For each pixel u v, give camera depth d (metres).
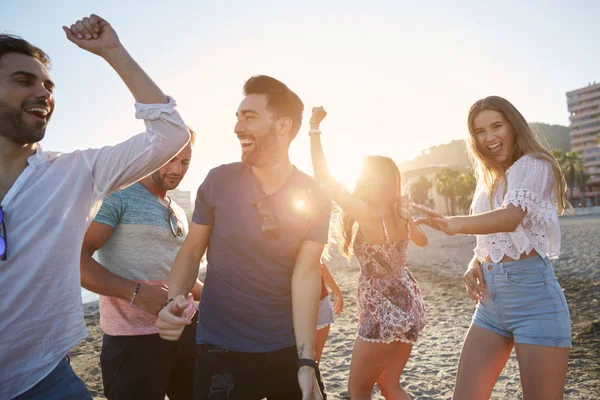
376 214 2.94
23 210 1.66
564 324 2.55
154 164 1.90
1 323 1.62
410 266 18.19
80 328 1.82
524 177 2.59
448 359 5.73
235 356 2.14
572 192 124.06
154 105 1.84
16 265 1.64
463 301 9.90
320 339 3.83
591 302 8.81
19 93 1.65
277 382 2.20
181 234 2.88
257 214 2.19
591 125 137.88
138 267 2.64
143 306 2.45
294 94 2.29
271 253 2.17
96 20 1.81
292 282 2.22
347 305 9.56
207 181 2.33
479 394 2.74
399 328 2.93
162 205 2.81
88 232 2.46
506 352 2.80
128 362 2.58
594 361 5.34
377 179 3.03
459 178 104.56
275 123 2.21
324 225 2.28
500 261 2.72
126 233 2.62
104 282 2.40
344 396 4.54
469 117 2.86
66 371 1.81
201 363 2.19
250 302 2.17
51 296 1.72
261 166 2.24
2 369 1.64
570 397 4.35
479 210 2.96
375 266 3.04
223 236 2.21
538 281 2.59
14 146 1.72
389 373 3.16
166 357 2.66
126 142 1.88
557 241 2.68
